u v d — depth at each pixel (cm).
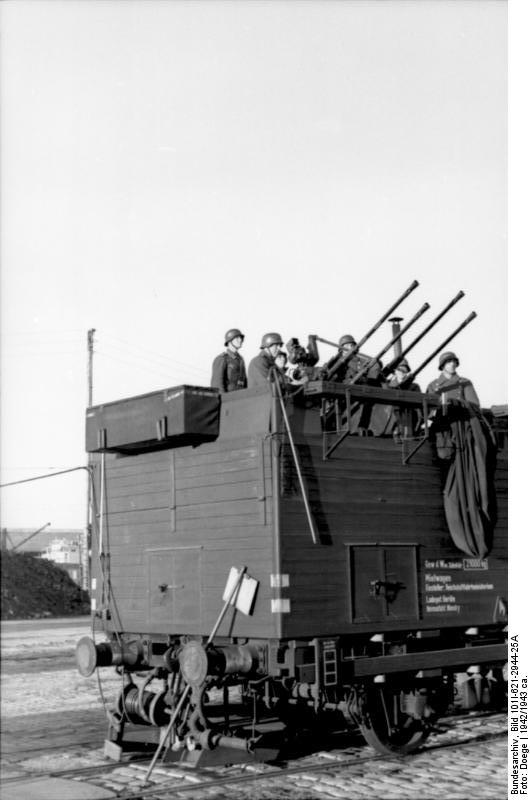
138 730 969
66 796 789
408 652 973
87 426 1013
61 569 4359
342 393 891
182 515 951
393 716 944
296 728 1012
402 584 945
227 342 1067
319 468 894
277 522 848
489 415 1076
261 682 885
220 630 890
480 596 1028
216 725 898
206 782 831
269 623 842
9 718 1257
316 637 860
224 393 920
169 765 920
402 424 989
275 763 914
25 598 3972
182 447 960
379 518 938
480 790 782
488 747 973
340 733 1073
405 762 906
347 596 891
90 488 1080
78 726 1187
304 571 860
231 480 899
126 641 1008
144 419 939
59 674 1833
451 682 1005
